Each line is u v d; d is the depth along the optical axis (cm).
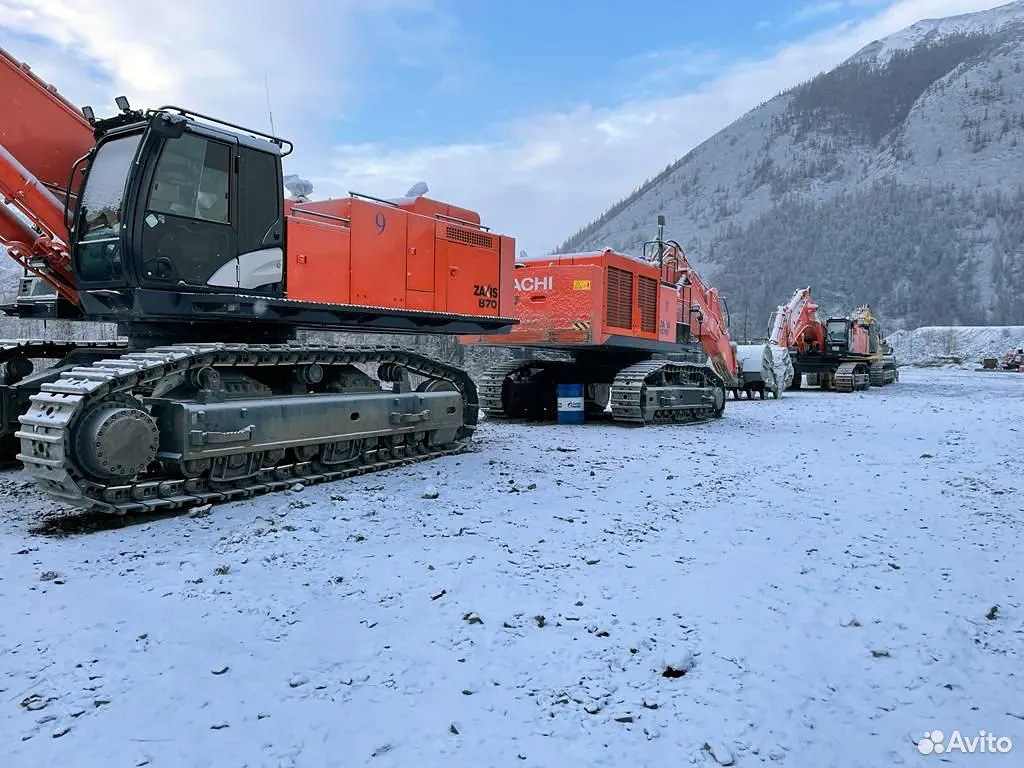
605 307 1252
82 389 549
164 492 608
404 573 461
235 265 670
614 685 322
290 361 720
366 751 269
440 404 892
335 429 747
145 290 610
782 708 305
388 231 823
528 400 1468
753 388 2188
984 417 1547
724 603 420
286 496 659
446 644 361
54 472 539
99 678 320
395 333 930
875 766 266
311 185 803
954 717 301
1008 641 374
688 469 844
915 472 844
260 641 360
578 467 839
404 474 774
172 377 633
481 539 537
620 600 421
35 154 661
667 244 1600
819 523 602
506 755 267
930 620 400
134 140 619
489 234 970
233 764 260
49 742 271
